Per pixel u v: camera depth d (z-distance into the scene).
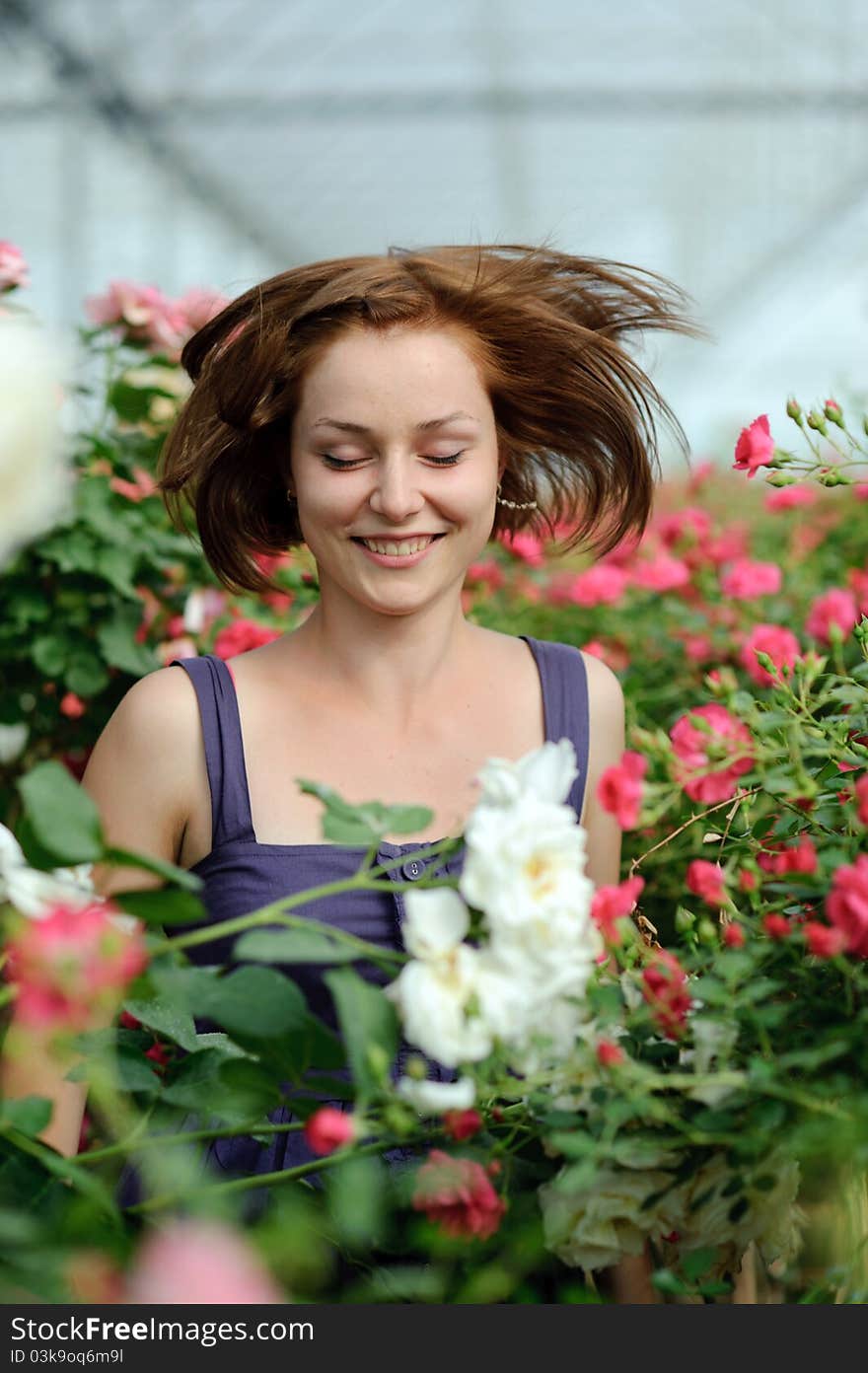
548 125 19.44
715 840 2.35
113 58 16.72
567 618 4.52
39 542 3.11
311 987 2.12
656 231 25.09
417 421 2.21
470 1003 1.31
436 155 20.58
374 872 1.44
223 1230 1.25
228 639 3.54
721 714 1.77
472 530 2.29
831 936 1.43
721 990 1.47
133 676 3.46
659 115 18.97
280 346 2.25
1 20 15.38
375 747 2.35
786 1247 1.67
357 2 15.91
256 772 2.32
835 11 16.53
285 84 17.81
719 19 16.83
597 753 2.53
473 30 16.89
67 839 1.25
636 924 2.07
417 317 2.25
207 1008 1.35
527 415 2.53
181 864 2.42
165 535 3.42
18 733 3.50
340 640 2.37
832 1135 1.35
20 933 1.17
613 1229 1.52
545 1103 1.48
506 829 1.34
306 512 2.29
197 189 20.73
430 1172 1.43
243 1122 1.50
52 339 1.24
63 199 18.03
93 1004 1.17
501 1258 1.49
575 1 16.19
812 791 1.71
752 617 4.04
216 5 15.73
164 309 3.64
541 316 2.37
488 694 2.46
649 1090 1.47
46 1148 1.38
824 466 2.04
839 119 19.14
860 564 5.05
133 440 3.57
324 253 25.44
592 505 2.75
